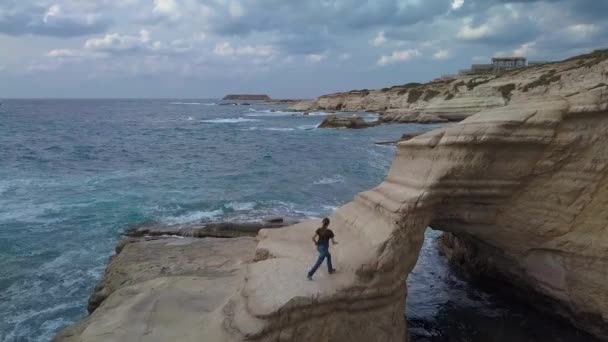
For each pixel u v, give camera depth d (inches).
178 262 534.0
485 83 3376.0
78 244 691.4
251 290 357.7
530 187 425.7
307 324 340.2
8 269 599.8
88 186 1099.3
